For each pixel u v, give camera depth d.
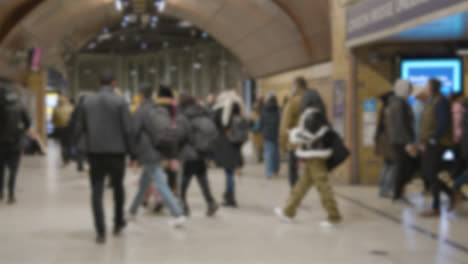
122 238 5.68
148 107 6.09
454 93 8.27
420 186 9.68
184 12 19.08
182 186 6.85
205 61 42.78
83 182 10.43
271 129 10.91
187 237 5.73
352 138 9.80
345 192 8.88
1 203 7.88
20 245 5.35
